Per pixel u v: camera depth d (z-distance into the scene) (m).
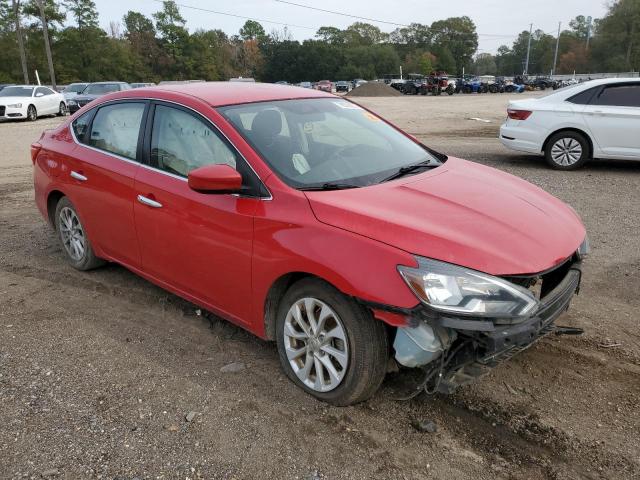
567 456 2.67
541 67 145.00
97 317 4.11
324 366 3.01
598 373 3.34
